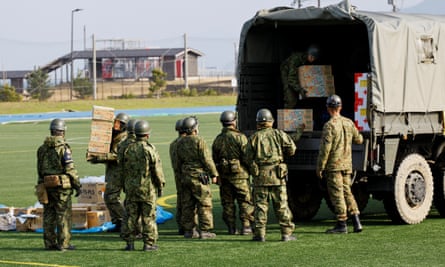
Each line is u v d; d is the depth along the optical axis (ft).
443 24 52.13
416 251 41.09
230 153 47.37
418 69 50.01
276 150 44.86
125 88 375.25
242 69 53.26
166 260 40.14
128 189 42.80
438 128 51.88
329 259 39.34
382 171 48.47
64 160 42.96
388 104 47.85
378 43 47.50
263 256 40.57
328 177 46.96
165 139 130.00
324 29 55.47
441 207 53.57
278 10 52.60
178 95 306.35
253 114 54.13
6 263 40.24
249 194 47.80
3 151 115.96
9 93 280.92
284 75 53.31
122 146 43.01
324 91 52.65
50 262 40.32
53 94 324.19
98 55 426.92
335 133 46.06
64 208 43.27
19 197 67.67
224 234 48.24
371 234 46.73
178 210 48.65
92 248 44.04
